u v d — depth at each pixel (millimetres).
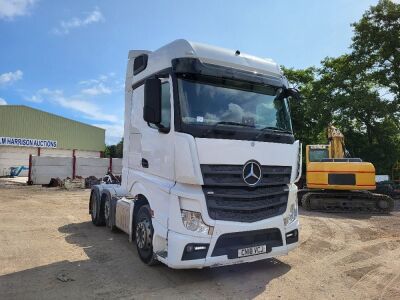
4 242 7980
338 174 13570
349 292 5441
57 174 26984
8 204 14594
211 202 5164
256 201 5508
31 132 42719
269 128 5973
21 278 5734
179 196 5273
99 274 5945
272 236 5695
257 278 5906
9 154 40906
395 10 25703
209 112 5539
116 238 8391
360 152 29500
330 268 6555
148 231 6266
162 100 5781
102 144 49562
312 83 31906
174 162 5402
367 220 11867
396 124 27703
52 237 8508
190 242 5074
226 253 5199
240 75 5934
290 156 6078
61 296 5035
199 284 5566
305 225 10719
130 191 6949
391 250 7918
